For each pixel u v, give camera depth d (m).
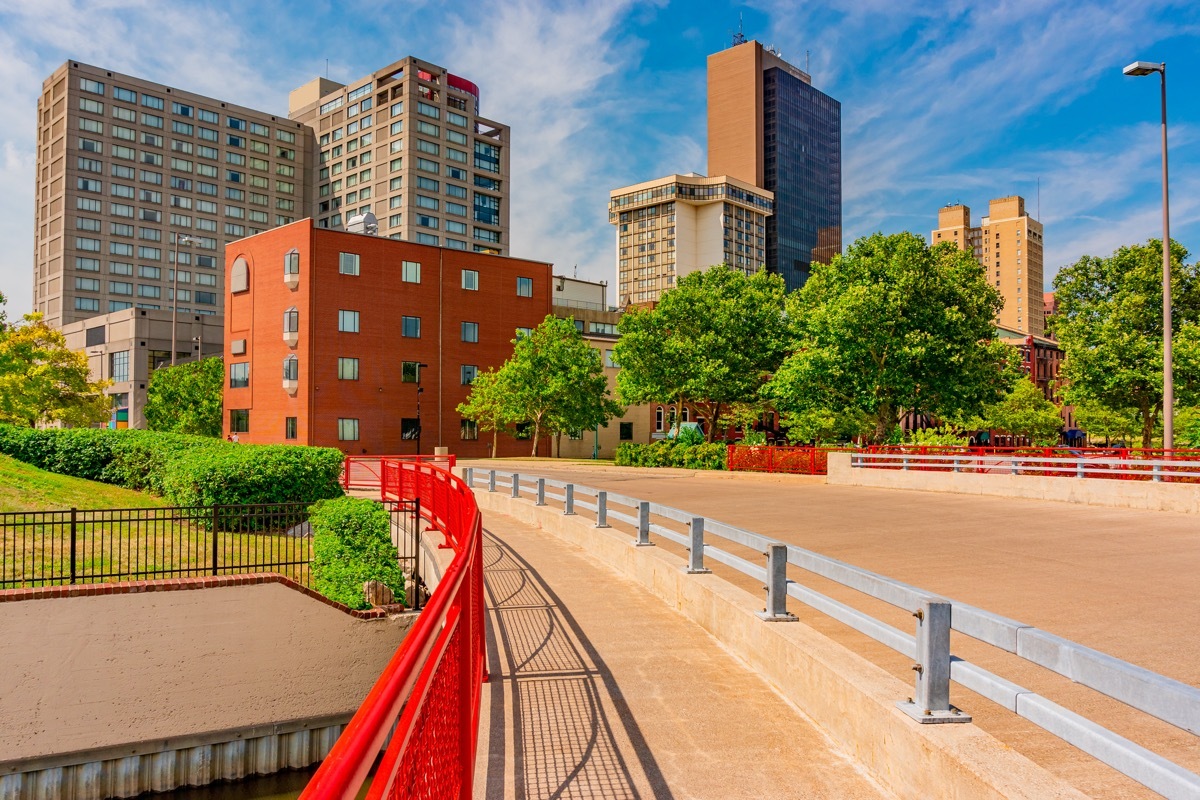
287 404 54.91
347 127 120.25
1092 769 4.69
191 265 116.56
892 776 4.37
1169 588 10.02
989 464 27.42
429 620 2.53
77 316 106.50
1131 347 36.09
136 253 111.75
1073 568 11.53
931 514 18.64
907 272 35.12
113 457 19.23
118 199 110.38
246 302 58.62
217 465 14.83
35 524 10.24
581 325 75.75
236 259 59.28
